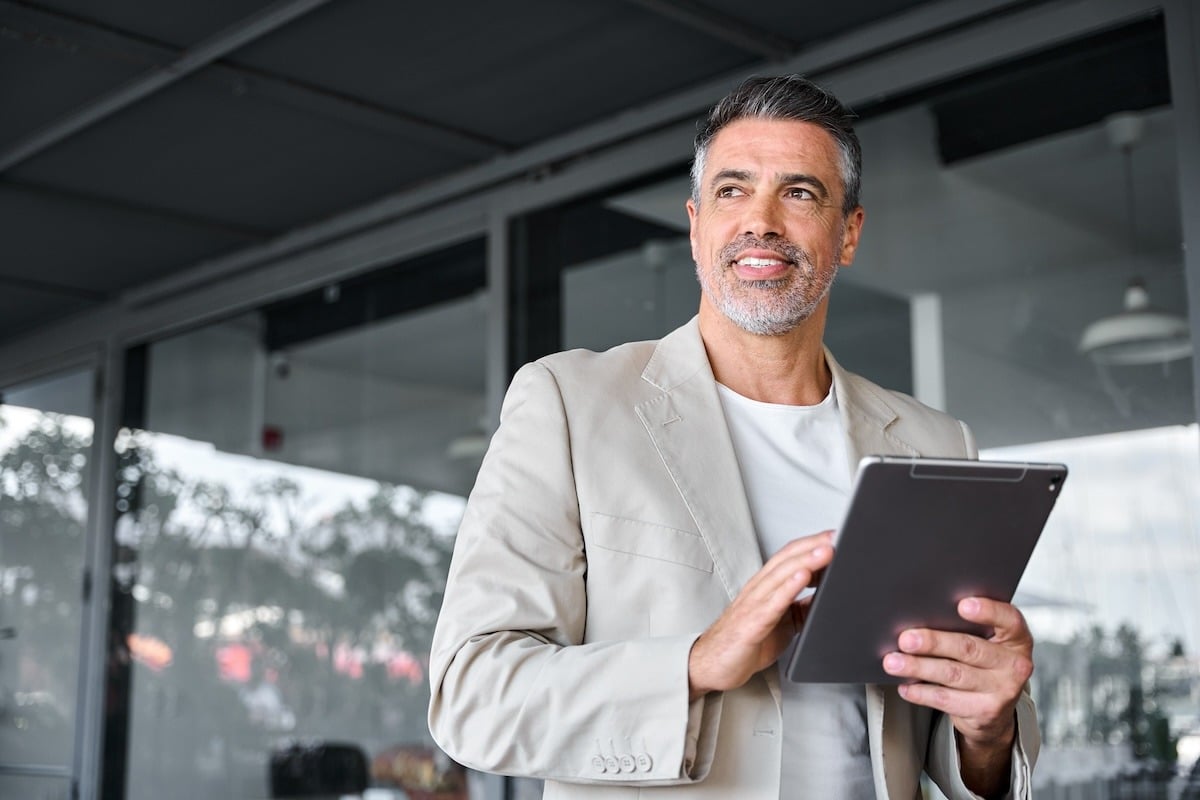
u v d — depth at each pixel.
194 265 4.86
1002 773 1.44
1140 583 2.62
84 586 5.14
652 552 1.38
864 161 3.15
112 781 4.86
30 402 5.63
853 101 3.17
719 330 1.58
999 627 1.23
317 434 4.36
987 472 1.14
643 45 3.18
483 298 3.91
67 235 4.51
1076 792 2.65
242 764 4.39
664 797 1.31
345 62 3.24
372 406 4.18
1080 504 2.72
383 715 3.98
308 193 4.13
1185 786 2.52
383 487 4.10
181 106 3.48
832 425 1.58
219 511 4.65
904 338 3.00
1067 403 2.76
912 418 1.67
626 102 3.51
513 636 1.34
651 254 3.52
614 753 1.25
